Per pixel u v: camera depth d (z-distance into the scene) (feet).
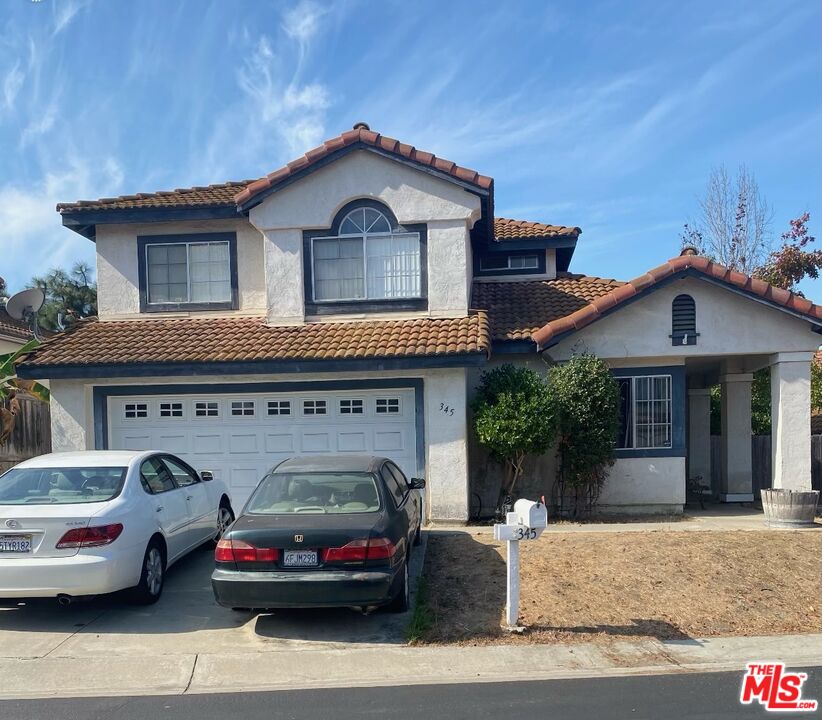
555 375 39.47
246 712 17.51
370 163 41.93
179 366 38.29
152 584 25.88
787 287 66.95
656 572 27.73
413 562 29.68
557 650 21.45
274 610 25.02
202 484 32.37
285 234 42.60
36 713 17.67
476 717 16.94
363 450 39.55
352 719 16.94
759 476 48.08
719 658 20.94
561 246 49.21
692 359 44.39
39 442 53.67
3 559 22.79
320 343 39.06
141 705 18.11
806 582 26.96
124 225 45.93
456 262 41.52
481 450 41.88
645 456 41.24
